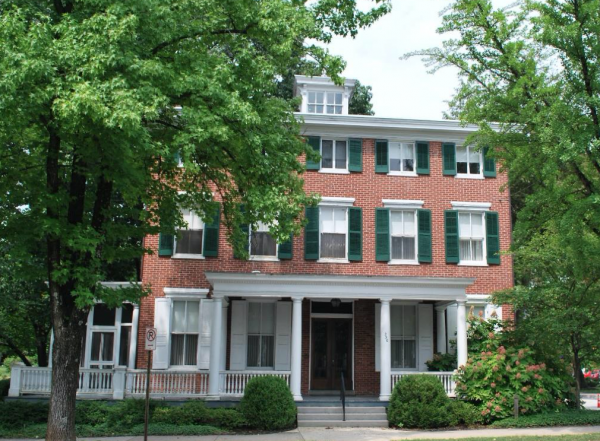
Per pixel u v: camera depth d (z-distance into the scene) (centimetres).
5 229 1354
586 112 1441
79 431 1727
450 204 2383
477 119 1638
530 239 2036
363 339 2298
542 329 1952
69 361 1333
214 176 1617
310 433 1756
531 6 1478
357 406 1980
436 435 1697
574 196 1591
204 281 2222
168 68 1274
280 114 1559
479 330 2155
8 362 3875
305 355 2264
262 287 2023
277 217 1415
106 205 1439
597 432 1708
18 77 1062
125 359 2253
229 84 1378
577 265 1566
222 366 2153
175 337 2192
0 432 1703
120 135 1156
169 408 1844
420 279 2055
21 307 2233
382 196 2355
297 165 1529
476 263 2353
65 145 1466
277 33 1377
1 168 1349
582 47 1420
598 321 1905
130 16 1145
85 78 1154
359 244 2294
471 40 1616
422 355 2311
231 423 1803
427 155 2403
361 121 2358
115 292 1437
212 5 1351
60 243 1362
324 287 2042
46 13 1342
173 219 1622
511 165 1639
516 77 1577
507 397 1922
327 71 1491
